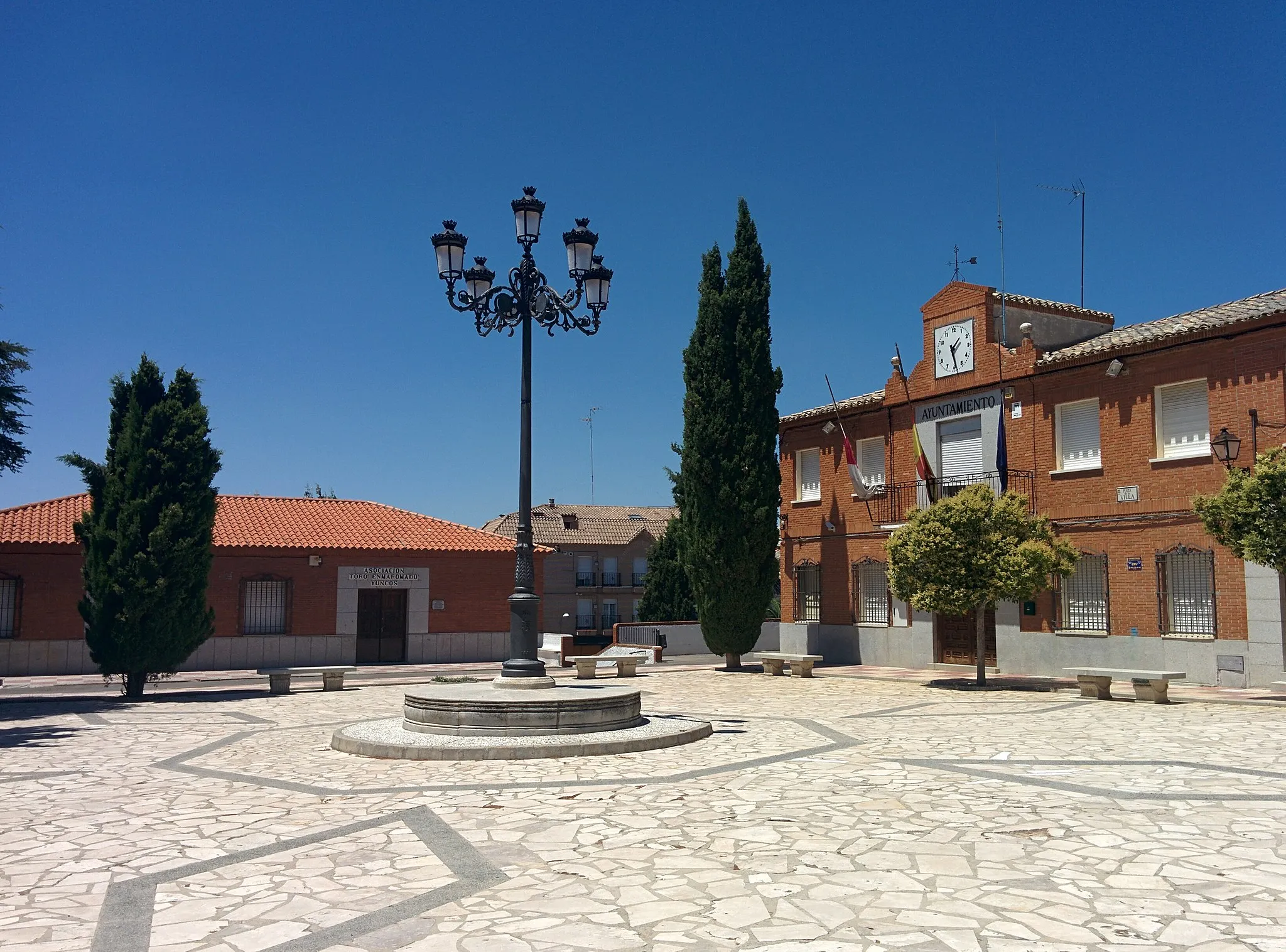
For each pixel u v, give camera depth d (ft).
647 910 19.52
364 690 79.61
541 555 127.85
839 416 95.55
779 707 59.62
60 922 19.61
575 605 209.77
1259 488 52.95
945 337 85.56
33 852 25.46
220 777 36.70
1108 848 23.32
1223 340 64.44
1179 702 57.21
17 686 86.79
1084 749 39.11
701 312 92.58
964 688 69.97
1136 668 69.41
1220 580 64.54
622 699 45.14
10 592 97.55
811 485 100.27
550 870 22.50
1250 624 62.69
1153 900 19.45
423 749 39.91
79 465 75.15
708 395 91.66
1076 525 74.02
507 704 42.96
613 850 24.17
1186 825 25.52
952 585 69.10
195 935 18.70
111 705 68.39
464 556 119.85
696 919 18.90
